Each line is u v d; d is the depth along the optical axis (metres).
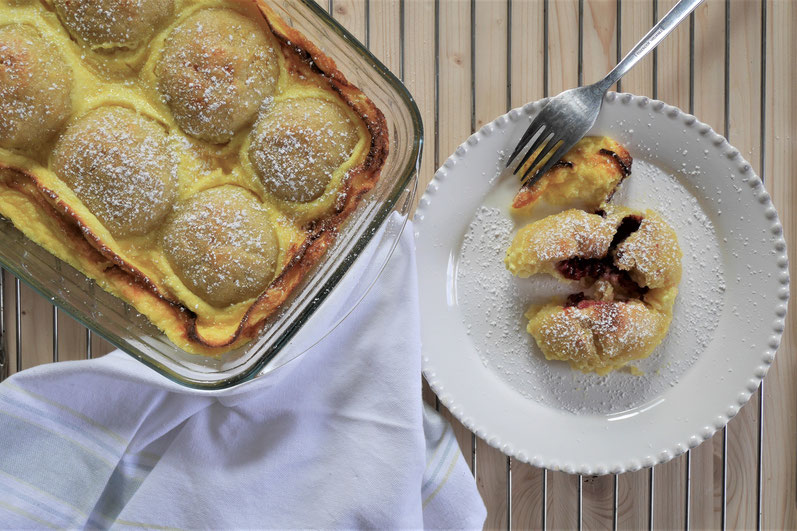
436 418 0.59
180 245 0.51
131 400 0.57
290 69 0.52
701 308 0.59
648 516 0.61
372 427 0.57
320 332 0.57
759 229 0.59
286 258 0.52
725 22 0.61
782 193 0.61
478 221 0.59
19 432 0.56
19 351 0.60
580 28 0.60
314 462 0.58
